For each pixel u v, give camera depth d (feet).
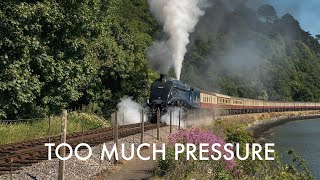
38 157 40.50
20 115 67.05
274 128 172.24
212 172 39.40
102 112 110.73
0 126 57.21
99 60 106.22
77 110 98.68
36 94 64.64
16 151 41.19
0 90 58.49
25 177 32.42
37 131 62.85
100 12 75.97
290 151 46.83
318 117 293.43
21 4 56.65
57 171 35.50
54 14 62.85
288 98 353.72
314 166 69.26
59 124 69.82
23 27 57.82
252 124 171.83
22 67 60.18
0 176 31.50
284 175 40.47
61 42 67.21
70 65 68.80
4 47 57.72
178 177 38.01
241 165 42.78
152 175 39.40
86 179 36.24
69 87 70.49
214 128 86.17
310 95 385.09
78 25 67.72
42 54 63.10
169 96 97.09
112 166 43.24
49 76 65.82
